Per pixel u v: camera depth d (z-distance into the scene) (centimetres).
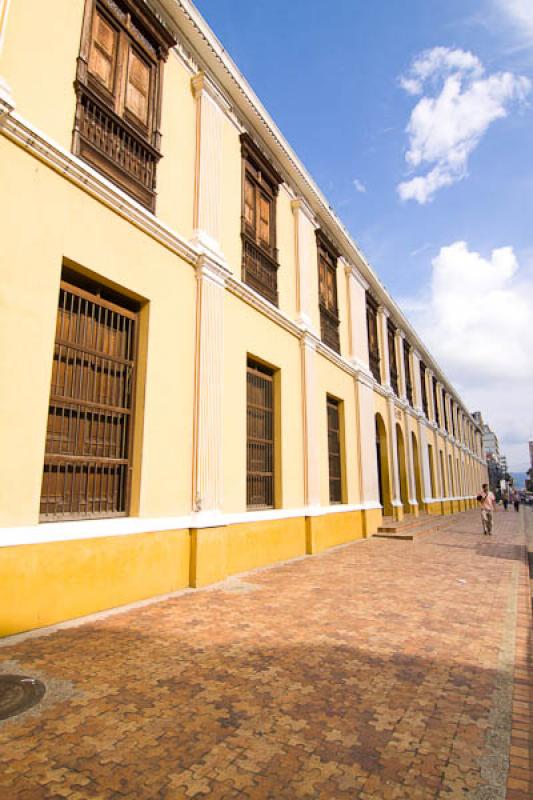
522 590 691
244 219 902
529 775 248
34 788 228
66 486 538
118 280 600
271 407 977
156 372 647
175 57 768
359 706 321
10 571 442
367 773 247
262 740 276
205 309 736
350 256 1498
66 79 561
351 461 1337
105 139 611
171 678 359
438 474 2600
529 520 2850
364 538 1337
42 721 290
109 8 638
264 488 927
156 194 691
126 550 564
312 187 1177
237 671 375
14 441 459
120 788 230
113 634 455
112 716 298
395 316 1986
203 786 233
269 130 986
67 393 547
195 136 796
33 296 490
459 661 407
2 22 487
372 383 1531
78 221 550
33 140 495
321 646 437
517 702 331
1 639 429
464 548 1173
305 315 1102
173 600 586
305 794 229
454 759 261
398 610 564
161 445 642
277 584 698
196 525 667
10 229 477
